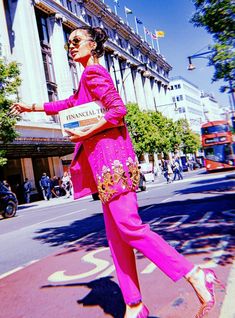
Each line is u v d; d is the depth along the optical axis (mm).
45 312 3188
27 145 27156
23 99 31203
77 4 43531
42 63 32875
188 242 5207
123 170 2096
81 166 2314
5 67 19484
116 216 2064
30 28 32000
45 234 8547
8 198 16281
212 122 31844
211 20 9758
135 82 62750
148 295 3207
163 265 1944
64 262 5168
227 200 9820
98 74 2145
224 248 4594
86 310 3051
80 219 10570
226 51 9766
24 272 4941
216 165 31391
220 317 2455
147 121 43844
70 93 36344
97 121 2133
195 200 11016
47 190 29078
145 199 14086
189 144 71188
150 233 1993
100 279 3982
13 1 32094
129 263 2225
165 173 26781
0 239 8930
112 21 52812
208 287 1885
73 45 2346
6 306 3545
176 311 2707
